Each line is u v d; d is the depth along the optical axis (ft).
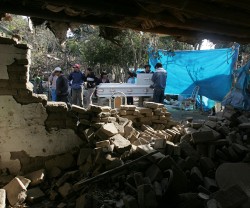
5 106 17.92
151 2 8.52
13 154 18.38
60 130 19.24
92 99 43.09
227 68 39.88
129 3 9.84
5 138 18.13
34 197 16.34
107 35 13.97
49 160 18.92
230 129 21.27
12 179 17.71
